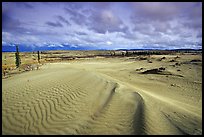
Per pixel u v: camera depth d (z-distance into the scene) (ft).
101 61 202.18
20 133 21.68
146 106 28.60
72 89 38.04
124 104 30.37
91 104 31.07
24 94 33.12
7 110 26.55
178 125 24.66
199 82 71.20
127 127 23.61
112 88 40.81
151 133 22.16
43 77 50.03
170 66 107.76
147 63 143.74
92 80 49.11
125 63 162.61
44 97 32.17
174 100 42.70
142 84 66.18
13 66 113.19
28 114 25.86
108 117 26.40
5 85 39.19
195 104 41.50
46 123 24.03
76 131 22.71
